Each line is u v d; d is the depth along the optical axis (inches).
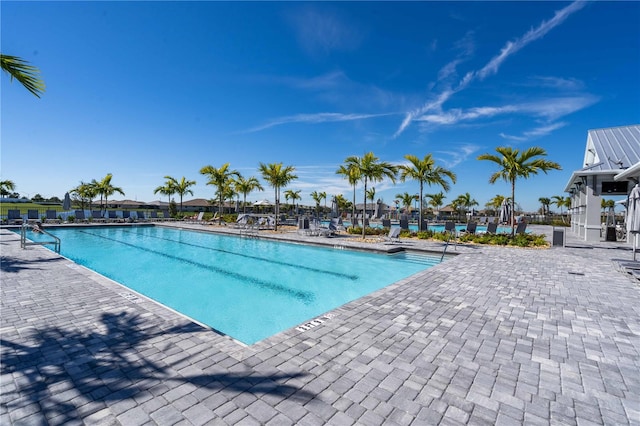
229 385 96.6
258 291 278.8
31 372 102.6
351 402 88.9
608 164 540.1
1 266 275.3
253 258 424.8
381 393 93.8
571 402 91.0
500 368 110.7
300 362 112.5
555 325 153.7
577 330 147.5
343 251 472.4
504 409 87.1
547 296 205.6
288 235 622.2
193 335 134.3
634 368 111.8
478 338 136.9
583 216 643.5
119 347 122.0
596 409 87.8
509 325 153.1
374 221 1230.9
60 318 153.1
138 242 576.7
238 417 81.4
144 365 108.2
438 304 186.4
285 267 372.8
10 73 184.5
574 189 747.4
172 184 1304.1
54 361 110.1
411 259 415.2
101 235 689.6
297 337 135.3
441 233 600.7
